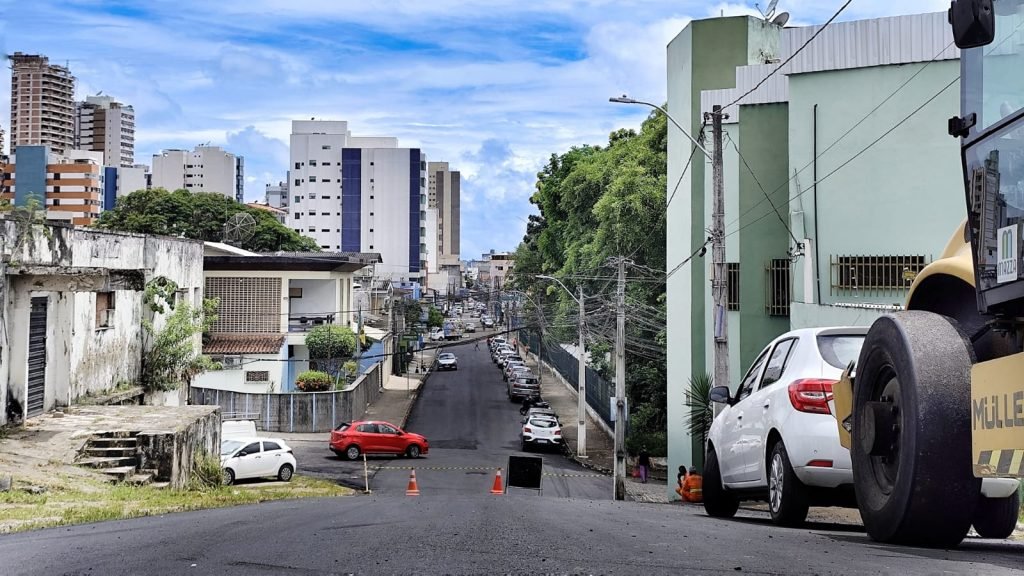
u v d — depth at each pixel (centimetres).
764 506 1466
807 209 2216
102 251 2219
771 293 2438
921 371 521
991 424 463
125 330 2402
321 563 521
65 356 2030
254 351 4491
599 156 5456
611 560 516
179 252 2811
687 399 2684
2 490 1306
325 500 1450
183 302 2708
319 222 13162
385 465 3428
